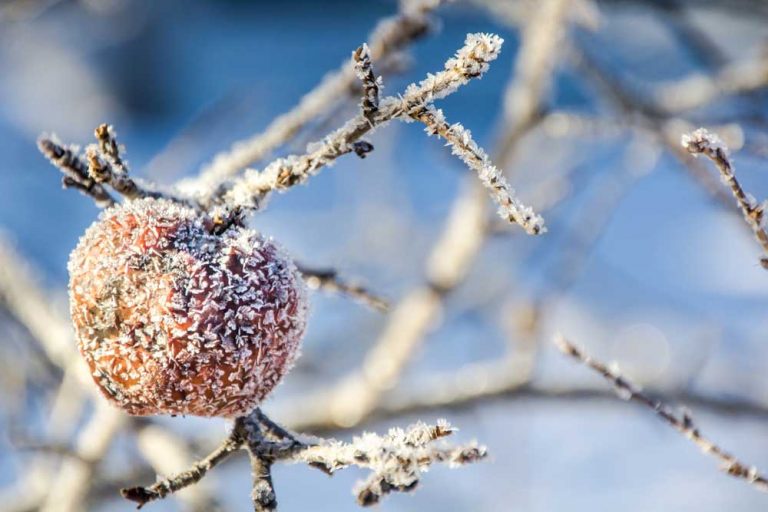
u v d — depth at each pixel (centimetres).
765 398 120
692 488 184
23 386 113
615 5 113
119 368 71
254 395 72
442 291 124
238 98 140
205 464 72
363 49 71
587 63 109
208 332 71
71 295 72
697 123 98
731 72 104
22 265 114
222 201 74
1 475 148
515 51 332
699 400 111
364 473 178
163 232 72
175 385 71
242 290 72
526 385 117
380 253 186
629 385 78
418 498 153
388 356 122
